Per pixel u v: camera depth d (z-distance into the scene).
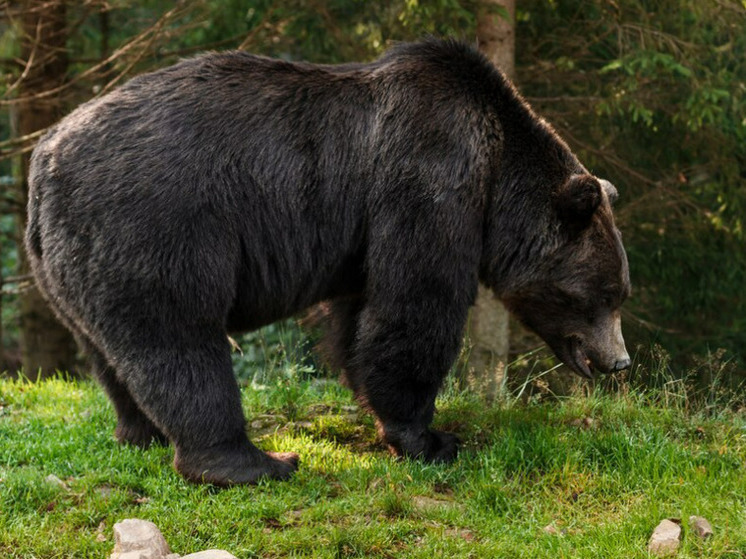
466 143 9.54
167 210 8.80
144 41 18.09
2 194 22.92
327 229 9.58
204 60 9.60
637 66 15.98
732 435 10.59
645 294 18.91
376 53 16.64
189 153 8.98
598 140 17.69
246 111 9.30
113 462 9.67
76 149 8.99
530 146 10.08
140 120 9.06
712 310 19.52
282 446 10.26
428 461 10.02
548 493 9.24
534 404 11.89
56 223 8.95
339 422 11.24
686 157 18.38
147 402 8.99
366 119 9.64
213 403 9.04
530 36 17.64
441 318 9.59
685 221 17.73
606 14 16.33
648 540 8.29
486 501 9.08
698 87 15.55
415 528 8.47
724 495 9.08
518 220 9.95
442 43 10.07
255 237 9.27
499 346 16.34
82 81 20.03
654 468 9.45
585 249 9.98
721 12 15.73
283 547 8.10
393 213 9.46
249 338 19.61
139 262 8.73
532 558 8.02
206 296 8.97
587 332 10.20
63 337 22.27
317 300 10.07
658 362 12.87
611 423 10.72
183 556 7.75
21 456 9.88
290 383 12.58
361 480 9.31
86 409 11.72
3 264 30.20
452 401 11.98
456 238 9.49
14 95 20.19
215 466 9.12
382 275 9.54
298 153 9.39
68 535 8.23
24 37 19.64
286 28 18.14
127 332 8.85
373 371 9.77
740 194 17.38
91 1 17.92
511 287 10.22
